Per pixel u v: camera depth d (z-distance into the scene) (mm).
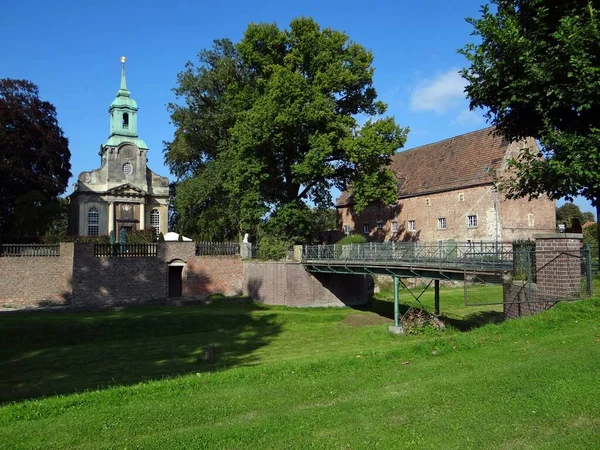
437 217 42781
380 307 31969
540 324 10727
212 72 43125
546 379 7273
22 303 29422
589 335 9555
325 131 34625
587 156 12328
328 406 6836
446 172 43469
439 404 6664
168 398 7543
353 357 9570
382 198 35844
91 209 50062
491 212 37719
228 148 41812
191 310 29297
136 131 53312
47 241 37562
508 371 7812
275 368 9000
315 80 34875
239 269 35094
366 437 5742
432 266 20719
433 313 25312
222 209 43312
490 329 10852
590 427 5703
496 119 15961
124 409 7008
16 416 6961
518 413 6191
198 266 33781
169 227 59969
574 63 12102
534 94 13508
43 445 5863
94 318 25078
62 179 45250
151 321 25500
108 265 30969
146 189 52531
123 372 17734
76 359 20031
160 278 32438
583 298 11930
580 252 12180
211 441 5777
